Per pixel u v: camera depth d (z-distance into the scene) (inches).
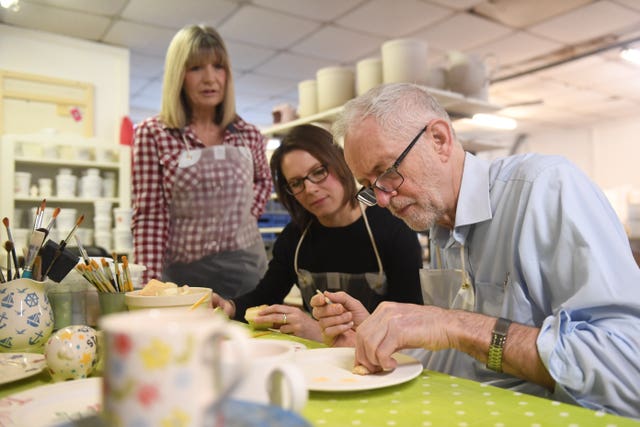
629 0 138.6
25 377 30.0
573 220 34.5
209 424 14.0
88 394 26.1
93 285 43.7
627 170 314.2
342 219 63.4
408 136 40.6
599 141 326.6
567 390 28.7
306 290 68.8
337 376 30.0
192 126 79.6
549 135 352.8
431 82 107.7
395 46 104.4
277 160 64.4
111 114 162.2
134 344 13.7
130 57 175.8
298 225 67.9
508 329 31.8
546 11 144.1
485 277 43.1
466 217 42.2
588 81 220.4
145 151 75.3
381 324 31.4
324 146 59.3
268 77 202.8
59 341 29.9
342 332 41.8
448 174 42.8
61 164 134.1
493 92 236.2
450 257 48.6
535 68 192.7
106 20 144.9
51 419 22.8
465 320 32.9
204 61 73.9
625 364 28.5
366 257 62.9
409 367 31.5
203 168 76.1
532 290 37.2
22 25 147.1
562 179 36.8
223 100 79.8
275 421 15.9
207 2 135.5
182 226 78.7
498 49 172.9
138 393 13.5
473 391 27.2
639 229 233.0
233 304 64.0
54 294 44.8
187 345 13.9
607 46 166.2
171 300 37.0
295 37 160.4
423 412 24.1
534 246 37.0
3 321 37.1
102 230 133.8
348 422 23.1
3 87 144.3
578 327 31.4
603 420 22.3
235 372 14.0
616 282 32.5
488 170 43.0
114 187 141.3
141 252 74.7
